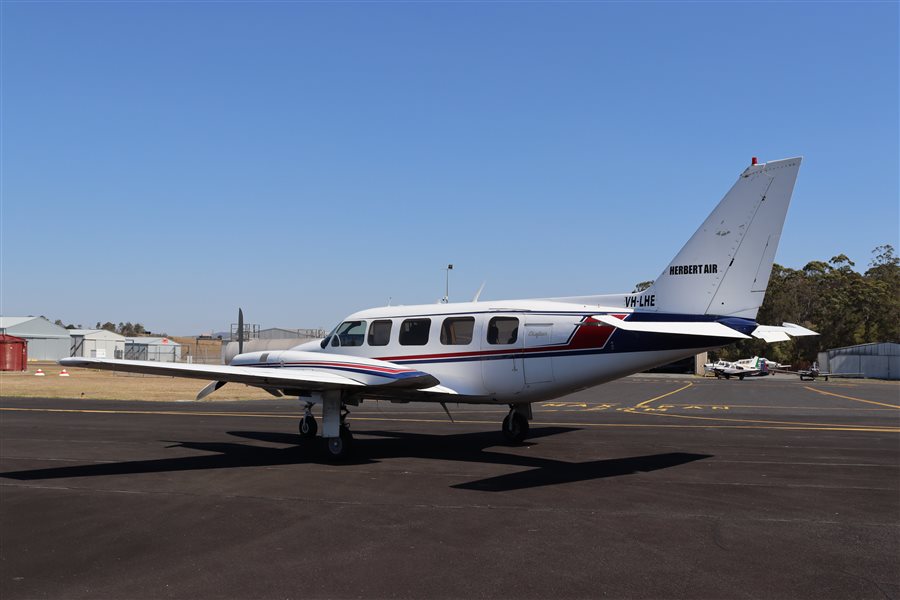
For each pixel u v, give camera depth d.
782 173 10.90
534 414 20.62
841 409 23.28
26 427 16.28
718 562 5.98
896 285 86.00
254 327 25.34
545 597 5.18
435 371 12.91
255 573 5.72
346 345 14.01
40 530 7.09
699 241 11.51
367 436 14.91
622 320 11.72
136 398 26.70
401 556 6.16
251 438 14.47
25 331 87.25
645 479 9.79
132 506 8.15
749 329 11.02
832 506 8.07
